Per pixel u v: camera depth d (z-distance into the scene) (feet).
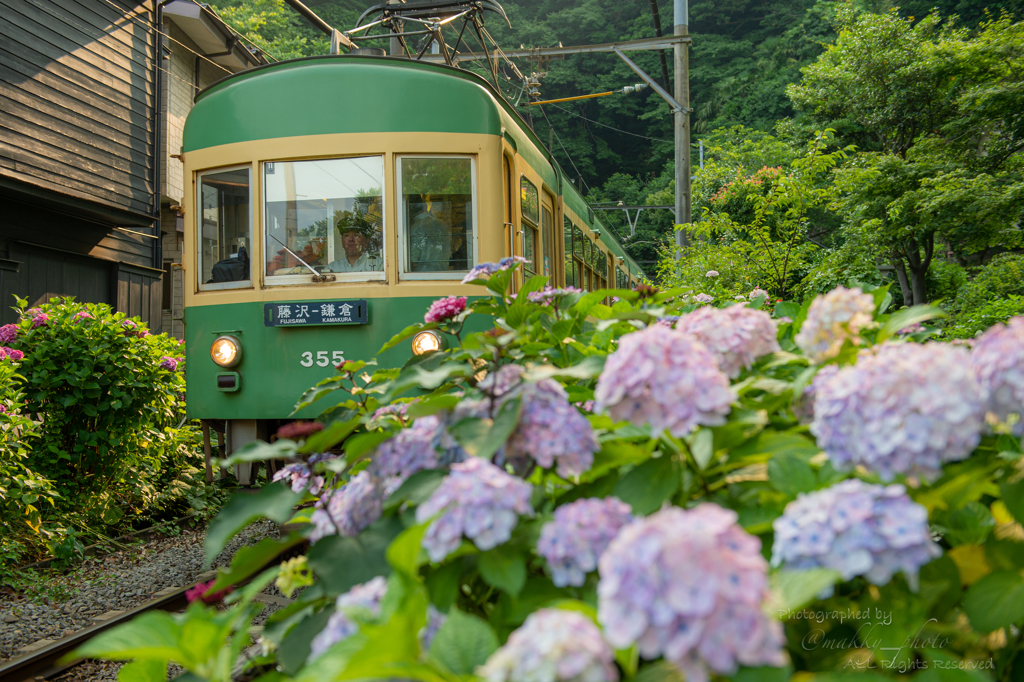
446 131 19.93
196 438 29.01
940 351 4.26
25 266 37.24
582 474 5.69
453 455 5.63
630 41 48.60
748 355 6.11
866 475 4.50
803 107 69.15
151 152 46.55
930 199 46.83
